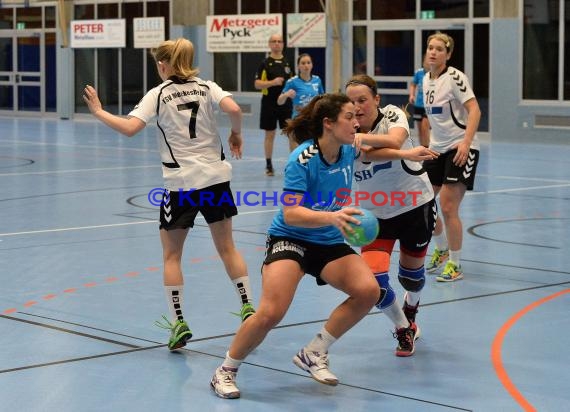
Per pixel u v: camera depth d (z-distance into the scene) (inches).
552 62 1469.0
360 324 435.8
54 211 797.2
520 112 1504.7
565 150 1378.0
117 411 313.7
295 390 339.6
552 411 313.4
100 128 1867.6
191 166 394.9
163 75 406.6
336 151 333.1
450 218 532.7
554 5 1454.2
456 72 532.7
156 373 357.7
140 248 625.6
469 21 1547.7
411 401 325.7
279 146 1475.1
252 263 577.6
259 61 1813.5
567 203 846.5
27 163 1195.9
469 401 325.1
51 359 373.7
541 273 552.4
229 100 399.5
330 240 340.2
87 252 609.9
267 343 401.4
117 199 873.5
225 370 334.6
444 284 525.3
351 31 1686.8
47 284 514.6
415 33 1611.7
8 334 410.9
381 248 391.9
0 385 339.6
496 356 382.9
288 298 328.8
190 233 693.9
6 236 670.5
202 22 1877.5
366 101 379.6
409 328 385.7
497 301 481.7
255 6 1797.5
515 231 702.5
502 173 1090.7
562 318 445.4
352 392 337.1
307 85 1031.6
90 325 428.1
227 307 465.7
